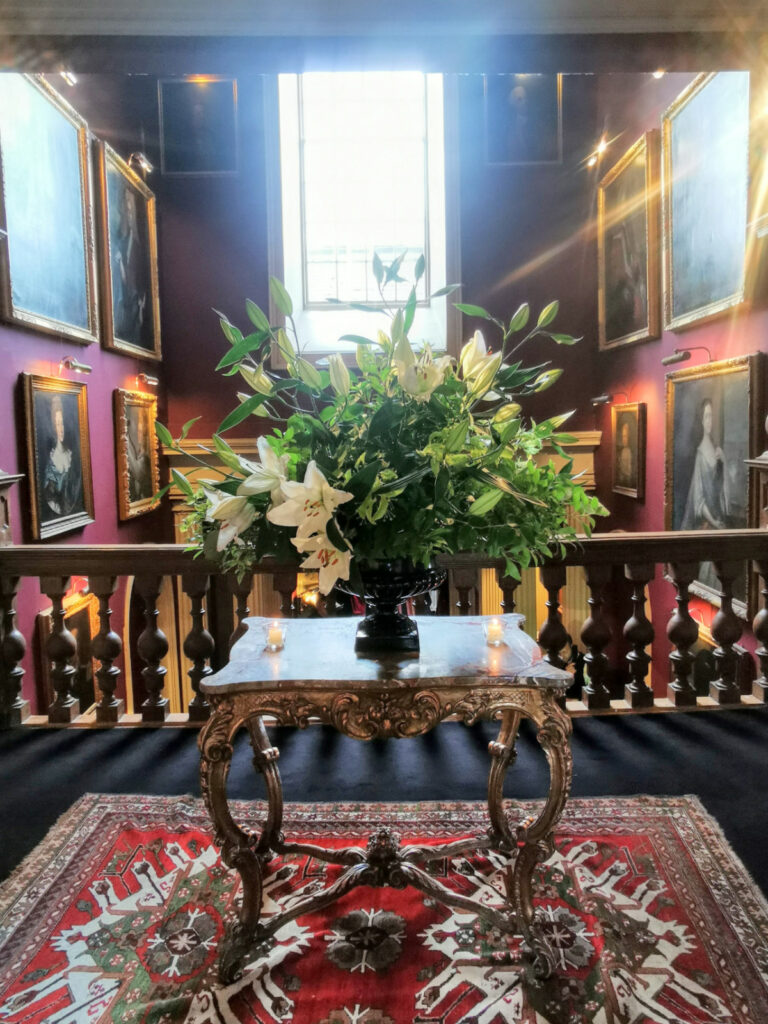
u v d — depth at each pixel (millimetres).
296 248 9914
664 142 7129
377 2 3709
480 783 2939
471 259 9555
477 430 2021
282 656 2111
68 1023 1762
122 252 7973
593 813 2650
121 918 2135
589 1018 1754
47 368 6352
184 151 9367
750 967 1903
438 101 9773
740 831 2541
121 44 3795
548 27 3746
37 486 6004
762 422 5715
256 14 3709
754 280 5699
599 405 9633
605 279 9109
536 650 2123
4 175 5449
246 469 1863
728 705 3691
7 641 3662
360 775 3021
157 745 3383
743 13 3680
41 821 2701
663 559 3592
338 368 1868
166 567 3572
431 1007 1797
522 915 1947
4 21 3684
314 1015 1781
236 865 1963
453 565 3533
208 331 9594
